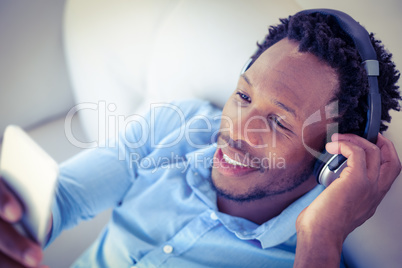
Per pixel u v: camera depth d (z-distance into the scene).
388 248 0.67
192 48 0.94
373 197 0.61
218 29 0.90
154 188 0.82
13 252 0.44
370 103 0.61
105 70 1.04
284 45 0.70
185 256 0.75
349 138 0.63
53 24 1.04
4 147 0.48
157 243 0.77
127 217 0.82
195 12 0.93
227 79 0.90
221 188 0.79
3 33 1.00
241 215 0.78
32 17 1.02
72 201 0.78
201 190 0.80
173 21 0.96
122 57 1.02
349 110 0.63
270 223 0.74
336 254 0.55
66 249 0.86
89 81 1.06
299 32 0.67
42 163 0.41
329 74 0.64
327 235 0.56
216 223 0.77
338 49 0.62
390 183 0.64
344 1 0.78
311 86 0.66
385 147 0.65
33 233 0.43
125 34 1.00
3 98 1.06
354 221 0.61
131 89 1.06
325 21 0.65
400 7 0.72
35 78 1.08
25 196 0.43
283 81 0.68
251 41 0.86
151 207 0.80
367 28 0.74
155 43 0.99
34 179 0.42
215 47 0.91
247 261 0.74
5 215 0.44
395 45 0.71
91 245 0.87
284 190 0.74
